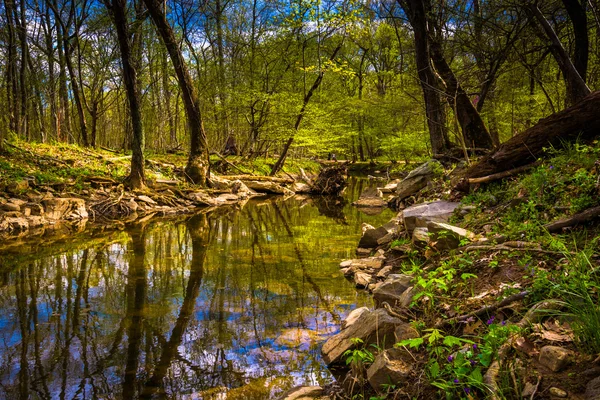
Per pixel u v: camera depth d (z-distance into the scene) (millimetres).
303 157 34562
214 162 22594
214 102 25281
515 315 2949
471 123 11797
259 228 11414
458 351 2621
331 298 5703
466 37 11867
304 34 22812
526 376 2305
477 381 2221
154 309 5352
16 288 6121
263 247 9016
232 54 26844
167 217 13289
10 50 19094
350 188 23953
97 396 3387
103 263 7609
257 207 16047
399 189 12445
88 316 5117
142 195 14586
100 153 18922
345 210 15055
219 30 24703
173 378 3682
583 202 4117
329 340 4121
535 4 8547
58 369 3836
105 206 12914
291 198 19391
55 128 22312
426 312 3592
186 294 5945
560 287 2854
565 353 2309
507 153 6453
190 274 6941
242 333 4613
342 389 3271
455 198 7215
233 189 19125
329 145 26859
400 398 2666
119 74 24031
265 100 21031
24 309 5312
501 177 6480
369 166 37469
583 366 2234
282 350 4195
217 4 23797
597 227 3760
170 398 3371
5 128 15602
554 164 5340
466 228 5473
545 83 14625
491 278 3709
